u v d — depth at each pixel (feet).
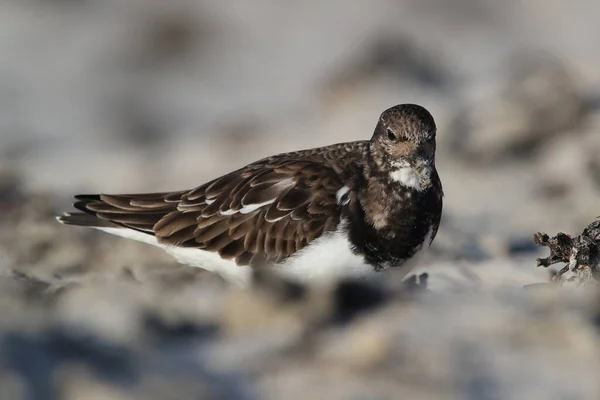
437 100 65.57
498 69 71.51
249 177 34.14
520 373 21.93
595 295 25.85
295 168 33.47
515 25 111.45
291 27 113.09
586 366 22.31
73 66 101.96
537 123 56.24
